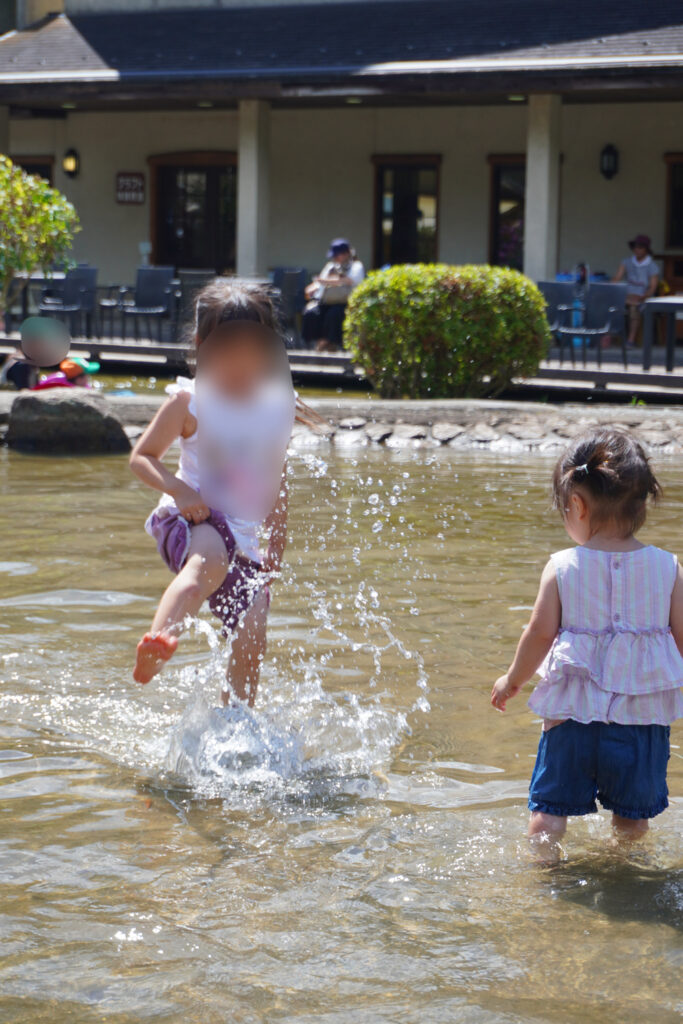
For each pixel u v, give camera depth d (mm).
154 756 3689
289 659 4629
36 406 10242
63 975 2416
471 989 2383
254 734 3791
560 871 2934
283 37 20688
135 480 8781
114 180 23953
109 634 4906
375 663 4605
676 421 11328
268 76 18594
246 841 3090
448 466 9570
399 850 3047
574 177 20109
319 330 16781
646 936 2607
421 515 7434
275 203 22516
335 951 2531
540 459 10094
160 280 17422
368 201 21859
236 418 3812
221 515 3793
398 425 11391
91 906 2715
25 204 14891
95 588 5602
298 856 3002
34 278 17812
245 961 2484
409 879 2879
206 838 3105
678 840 3137
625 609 3123
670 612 3148
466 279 13023
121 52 21406
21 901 2734
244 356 3816
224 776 3527
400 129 21391
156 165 23516
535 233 18016
